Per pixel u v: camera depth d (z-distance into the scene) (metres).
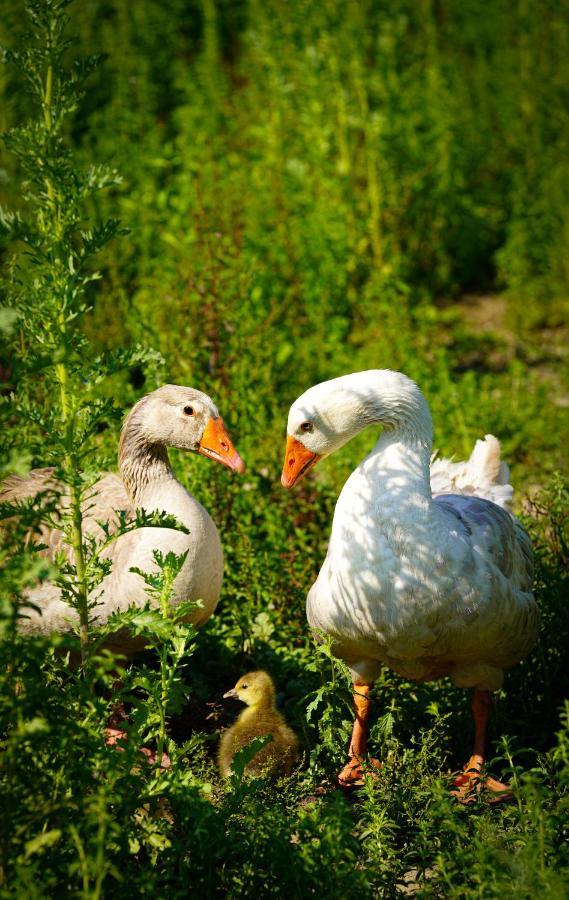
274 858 3.17
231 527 5.93
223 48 15.47
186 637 3.33
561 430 7.80
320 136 10.74
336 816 3.10
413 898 3.29
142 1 14.39
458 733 4.72
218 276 7.19
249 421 6.60
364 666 4.45
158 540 4.47
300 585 5.52
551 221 11.75
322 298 9.41
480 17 15.67
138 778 3.15
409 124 11.57
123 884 3.03
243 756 3.53
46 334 3.36
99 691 4.84
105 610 4.47
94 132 11.91
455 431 7.64
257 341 7.12
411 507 4.02
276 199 10.12
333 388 4.30
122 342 7.79
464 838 3.42
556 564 5.29
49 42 3.32
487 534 4.24
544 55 13.79
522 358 10.06
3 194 9.45
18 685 3.31
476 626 4.08
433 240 11.56
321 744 4.39
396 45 12.41
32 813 2.89
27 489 5.09
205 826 3.21
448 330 10.75
